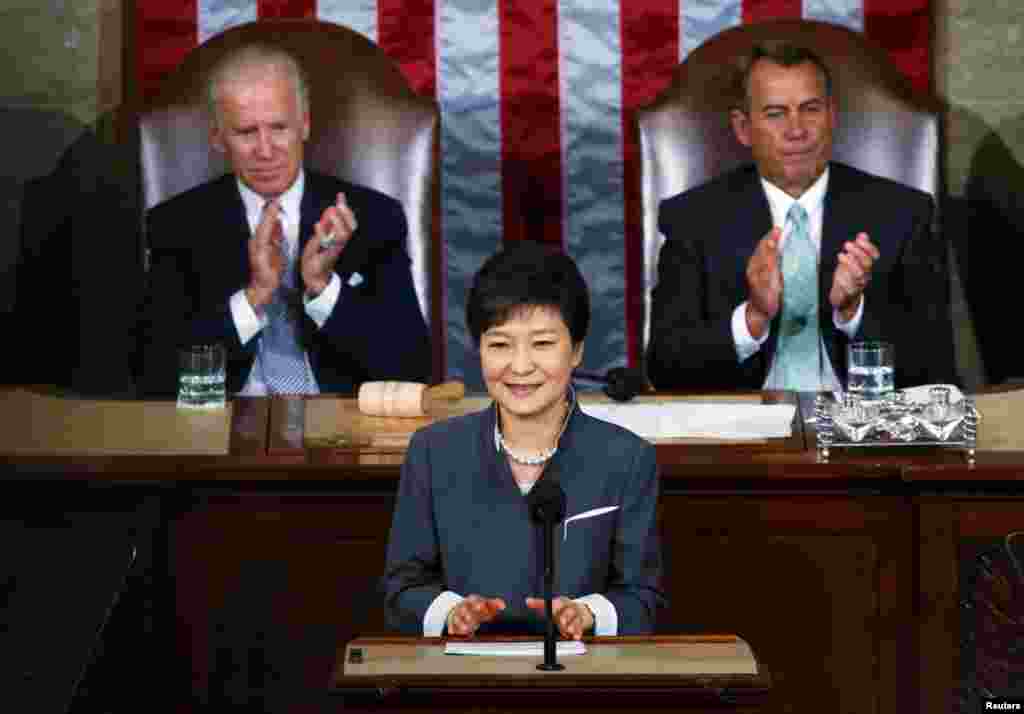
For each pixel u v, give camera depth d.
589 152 22.98
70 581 12.61
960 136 22.75
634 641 9.52
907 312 20.41
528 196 23.06
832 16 22.75
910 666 13.75
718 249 20.28
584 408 15.69
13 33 22.25
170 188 20.28
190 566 13.84
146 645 13.79
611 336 23.14
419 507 10.73
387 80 20.39
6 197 22.36
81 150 22.42
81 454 14.09
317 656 13.87
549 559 9.09
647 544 10.58
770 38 20.42
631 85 22.88
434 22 22.73
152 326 20.33
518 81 22.86
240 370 20.44
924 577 13.59
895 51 22.77
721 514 13.82
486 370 10.34
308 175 20.34
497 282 10.21
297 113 20.27
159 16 22.44
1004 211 22.64
